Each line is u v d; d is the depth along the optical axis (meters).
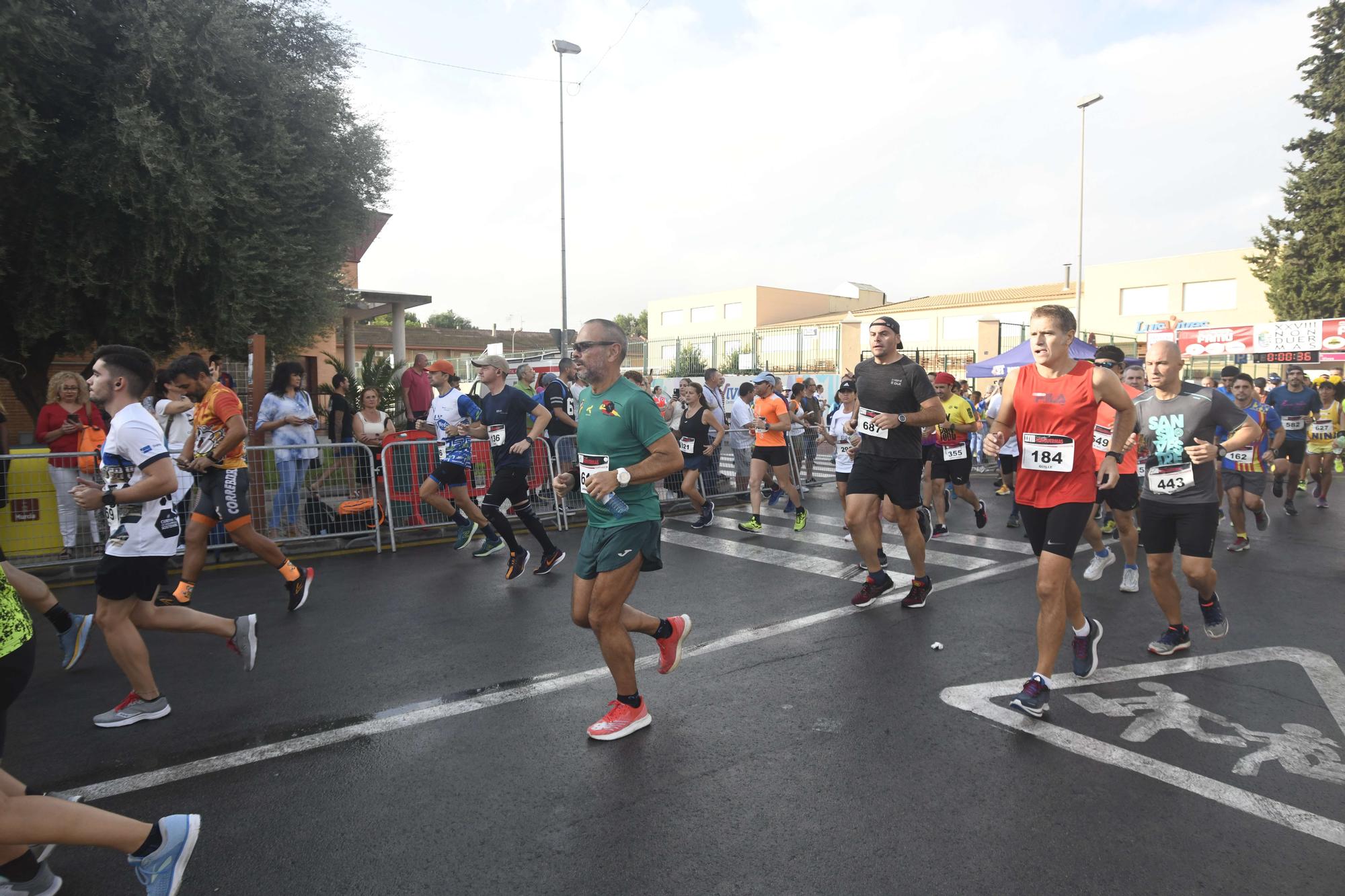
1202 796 3.06
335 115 12.13
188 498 7.18
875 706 3.96
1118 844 2.74
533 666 4.59
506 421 6.57
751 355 27.53
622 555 3.53
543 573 6.92
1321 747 3.47
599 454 3.60
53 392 7.07
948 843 2.75
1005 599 5.98
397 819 2.95
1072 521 3.80
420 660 4.70
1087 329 38.06
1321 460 10.76
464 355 50.97
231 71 10.52
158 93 10.13
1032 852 2.69
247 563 7.36
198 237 10.22
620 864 2.64
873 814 2.94
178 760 3.45
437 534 8.75
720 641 5.01
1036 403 3.90
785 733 3.65
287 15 11.97
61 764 3.42
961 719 3.79
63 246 9.92
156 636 5.20
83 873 2.67
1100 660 4.60
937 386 8.52
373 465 8.07
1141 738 3.56
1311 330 22.48
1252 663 4.54
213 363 6.48
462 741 3.62
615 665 3.62
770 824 2.88
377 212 14.01
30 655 2.45
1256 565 7.18
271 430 7.93
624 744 3.56
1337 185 26.58
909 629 5.22
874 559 5.68
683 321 51.94
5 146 8.67
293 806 3.05
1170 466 4.48
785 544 8.19
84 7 9.54
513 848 2.74
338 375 10.29
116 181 9.48
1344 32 26.77
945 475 8.59
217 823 2.93
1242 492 7.75
